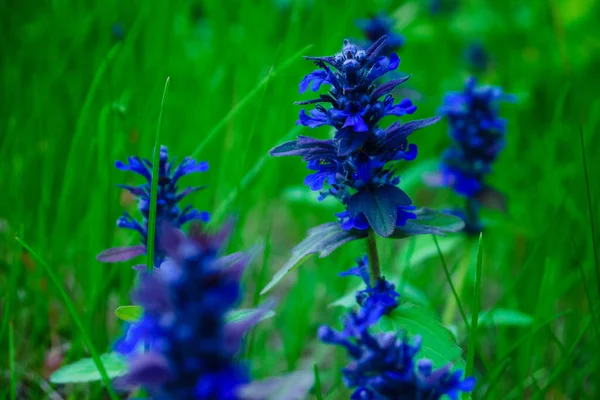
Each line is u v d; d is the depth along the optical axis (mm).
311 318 866
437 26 1397
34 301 804
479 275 666
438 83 1336
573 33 1209
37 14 1173
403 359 587
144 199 700
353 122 655
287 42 1065
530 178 1061
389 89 665
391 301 674
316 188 675
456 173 831
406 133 670
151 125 898
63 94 961
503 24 1342
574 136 1052
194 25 1366
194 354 520
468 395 652
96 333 777
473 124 829
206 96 980
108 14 1031
